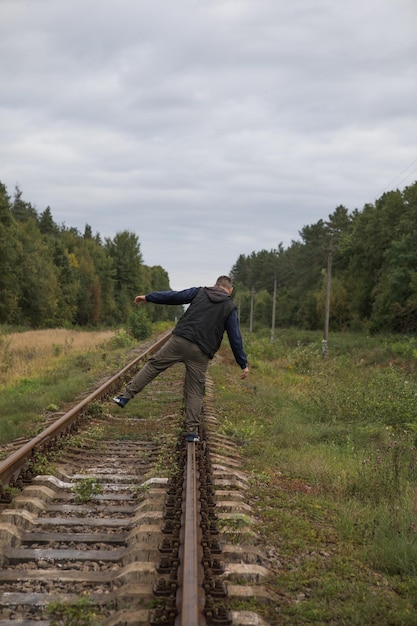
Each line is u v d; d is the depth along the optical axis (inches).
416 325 2222.0
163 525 206.7
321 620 154.8
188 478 234.2
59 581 168.2
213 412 465.1
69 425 365.7
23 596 157.9
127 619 143.9
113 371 671.8
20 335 1492.4
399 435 425.7
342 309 3248.0
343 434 429.7
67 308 3442.4
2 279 2556.6
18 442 342.6
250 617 150.1
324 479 298.2
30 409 462.3
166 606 146.1
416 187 2849.4
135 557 181.2
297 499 260.4
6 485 236.8
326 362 1092.5
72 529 211.0
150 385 615.8
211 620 146.3
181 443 313.9
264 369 893.8
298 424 452.4
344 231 4650.6
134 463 307.0
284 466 319.9
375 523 225.1
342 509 247.8
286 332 3137.3
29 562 182.5
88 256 4136.3
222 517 214.2
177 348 288.7
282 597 167.2
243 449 354.3
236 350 284.7
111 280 4365.2
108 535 203.0
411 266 2475.4
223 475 275.4
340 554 201.2
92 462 307.9
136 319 1572.3
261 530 216.5
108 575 171.6
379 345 1862.7
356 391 546.3
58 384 607.2
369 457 330.6
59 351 997.8
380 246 2933.1
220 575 172.4
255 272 6520.7
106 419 425.7
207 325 286.5
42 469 267.3
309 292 3786.9
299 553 200.4
